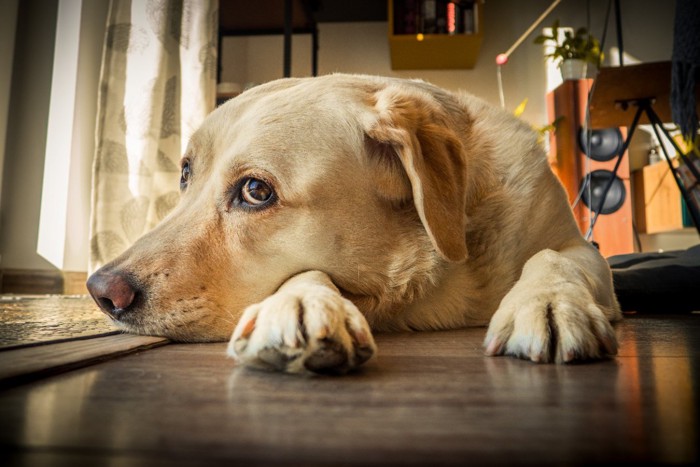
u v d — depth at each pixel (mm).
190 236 387
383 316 415
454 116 469
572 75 1423
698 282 602
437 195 390
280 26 1538
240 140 396
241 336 268
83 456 143
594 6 1678
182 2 1204
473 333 410
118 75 1172
